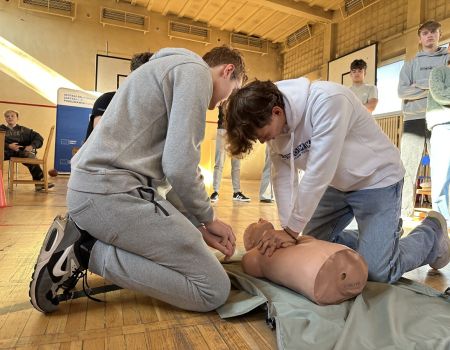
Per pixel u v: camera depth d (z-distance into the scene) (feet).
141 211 3.07
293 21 25.18
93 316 3.23
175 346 2.76
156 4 23.95
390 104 19.56
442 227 4.62
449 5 16.66
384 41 19.85
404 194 10.06
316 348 2.65
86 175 3.03
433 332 2.90
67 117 20.84
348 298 3.46
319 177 3.52
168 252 3.13
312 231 4.86
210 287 3.24
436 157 8.27
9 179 13.67
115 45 24.20
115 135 3.10
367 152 3.88
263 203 12.69
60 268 3.10
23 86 22.31
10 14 21.91
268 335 2.98
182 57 3.28
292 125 3.61
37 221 7.67
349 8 21.89
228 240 3.75
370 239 4.01
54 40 22.85
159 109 3.20
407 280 4.10
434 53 9.32
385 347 2.65
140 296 3.72
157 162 3.32
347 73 22.21
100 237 3.17
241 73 3.81
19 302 3.47
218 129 12.94
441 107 8.09
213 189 13.25
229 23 25.76
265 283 3.84
